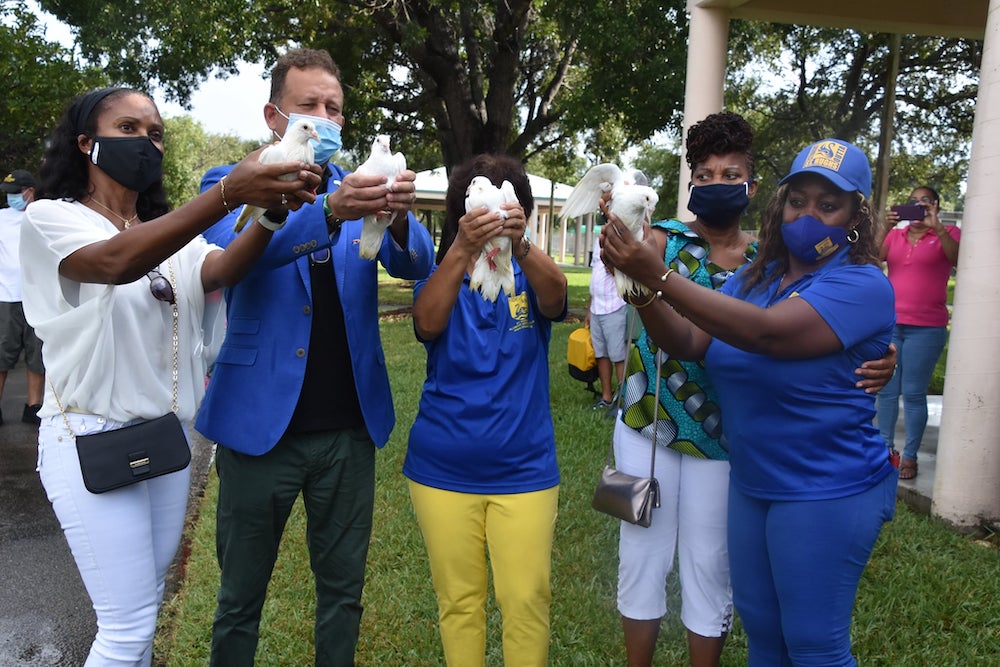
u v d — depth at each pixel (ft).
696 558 8.73
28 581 13.14
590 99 41.52
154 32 45.88
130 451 7.01
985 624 11.01
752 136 8.61
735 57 46.11
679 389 8.59
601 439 19.77
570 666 10.38
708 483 8.61
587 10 40.83
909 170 50.55
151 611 7.25
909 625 11.07
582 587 12.37
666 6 40.86
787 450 7.09
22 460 19.45
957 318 14.15
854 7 22.34
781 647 7.72
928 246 16.87
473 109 52.65
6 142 39.83
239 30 43.70
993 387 13.91
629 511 8.48
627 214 6.62
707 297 6.66
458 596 8.59
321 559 8.86
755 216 46.65
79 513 6.95
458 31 55.11
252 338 8.21
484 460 8.18
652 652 9.27
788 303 6.89
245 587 8.47
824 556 6.99
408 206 7.31
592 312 22.40
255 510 8.31
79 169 7.45
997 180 13.34
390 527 14.49
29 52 36.42
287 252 7.47
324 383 8.39
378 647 10.89
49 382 7.14
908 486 16.28
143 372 7.32
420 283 8.82
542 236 126.21
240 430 8.09
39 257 7.05
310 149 6.50
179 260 7.87
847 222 7.19
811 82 46.39
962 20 22.72
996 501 14.24
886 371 7.15
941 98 46.32
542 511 8.32
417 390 24.98
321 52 8.28
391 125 61.67
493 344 8.32
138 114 7.32
